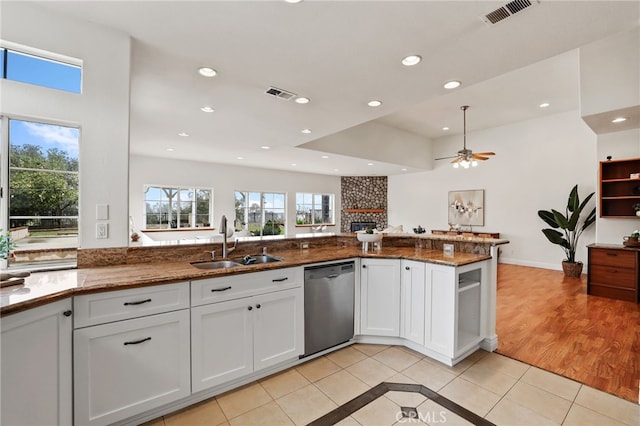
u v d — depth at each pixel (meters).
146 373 1.74
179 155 6.69
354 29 1.95
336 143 6.20
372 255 2.84
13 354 1.23
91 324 1.57
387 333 2.82
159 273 1.88
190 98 3.14
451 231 7.75
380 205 10.14
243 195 8.67
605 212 4.71
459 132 7.73
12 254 1.87
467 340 2.62
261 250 3.05
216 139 5.01
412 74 2.57
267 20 1.86
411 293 2.72
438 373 2.36
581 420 1.83
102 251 2.04
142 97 3.11
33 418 1.32
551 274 5.89
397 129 7.46
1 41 1.71
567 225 5.63
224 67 2.47
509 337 3.04
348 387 2.18
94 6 1.77
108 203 2.03
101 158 2.00
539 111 6.04
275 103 3.27
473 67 2.45
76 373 1.53
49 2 1.74
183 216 7.62
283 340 2.35
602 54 3.57
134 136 4.82
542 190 6.50
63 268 1.95
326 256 2.76
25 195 1.87
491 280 2.79
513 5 1.69
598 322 3.44
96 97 1.96
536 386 2.19
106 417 1.62
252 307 2.17
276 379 2.28
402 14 1.79
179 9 1.77
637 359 2.58
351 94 3.02
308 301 2.51
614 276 4.30
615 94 3.48
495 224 7.27
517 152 6.88
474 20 1.83
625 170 4.53
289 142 5.21
